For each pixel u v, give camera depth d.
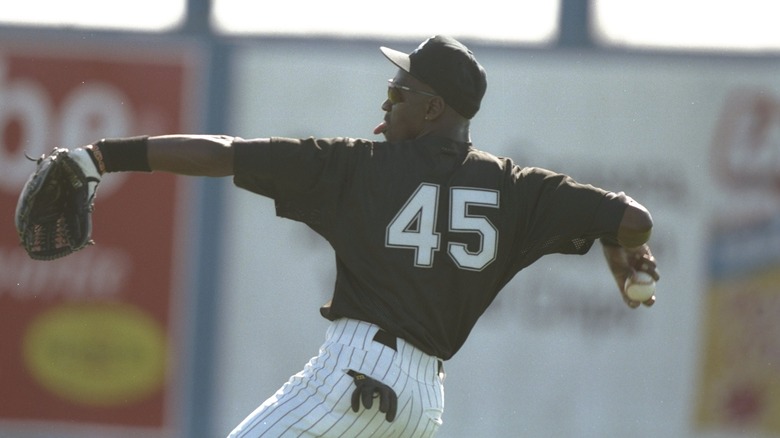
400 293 14.30
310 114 34.38
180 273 34.50
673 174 33.38
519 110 33.81
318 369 14.39
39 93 35.09
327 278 34.16
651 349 33.12
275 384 34.06
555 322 33.25
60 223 14.17
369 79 34.31
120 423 34.47
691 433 33.06
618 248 15.45
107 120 34.94
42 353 34.78
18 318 34.81
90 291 34.75
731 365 33.00
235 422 34.09
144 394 34.44
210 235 34.47
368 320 14.30
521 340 33.31
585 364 33.19
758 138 33.19
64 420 34.59
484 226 14.52
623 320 33.19
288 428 14.25
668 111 33.50
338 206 14.38
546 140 33.69
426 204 14.40
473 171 14.70
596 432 33.09
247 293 34.28
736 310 33.09
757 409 32.88
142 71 34.94
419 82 14.96
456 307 14.56
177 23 35.22
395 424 14.22
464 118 15.11
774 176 33.09
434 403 14.52
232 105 34.59
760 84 33.25
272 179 14.19
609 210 14.62
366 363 14.14
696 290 33.19
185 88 34.78
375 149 14.59
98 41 35.06
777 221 33.00
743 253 33.09
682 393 33.03
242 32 35.28
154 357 34.44
